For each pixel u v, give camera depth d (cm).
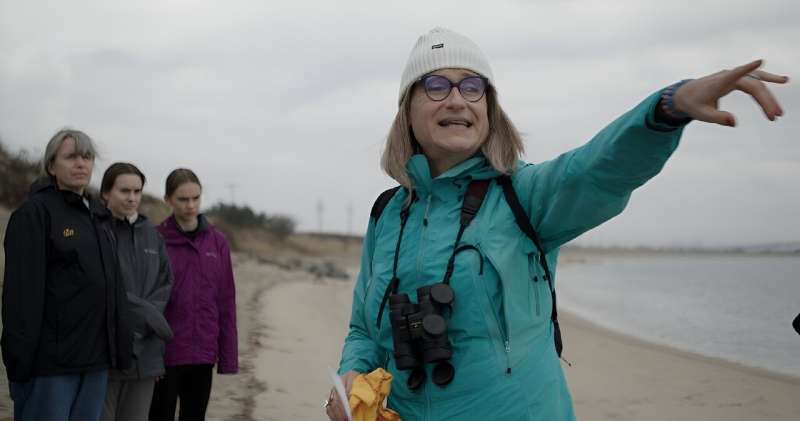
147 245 455
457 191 225
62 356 358
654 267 7981
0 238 1546
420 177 228
